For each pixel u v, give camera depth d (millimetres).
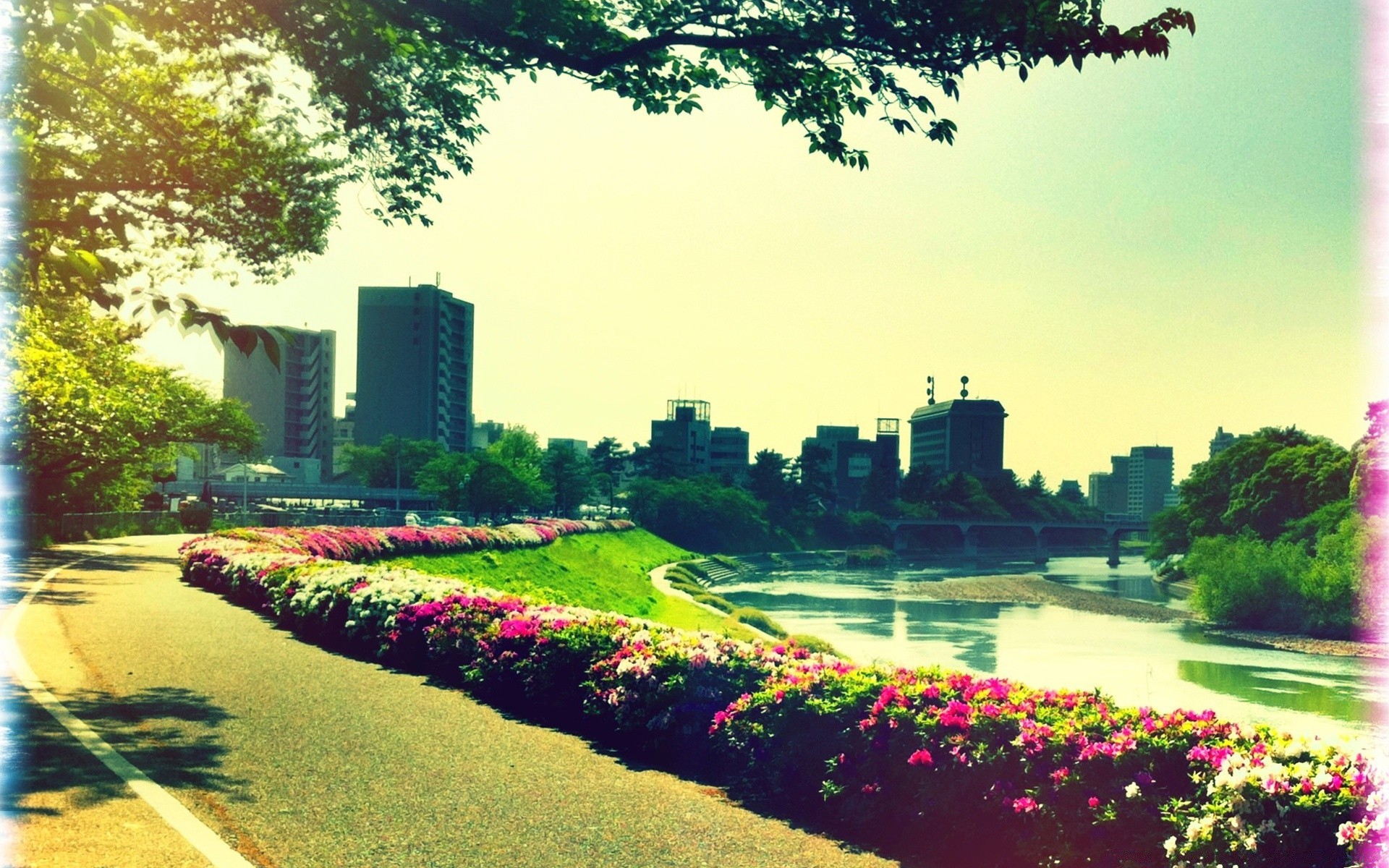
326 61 10078
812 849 7145
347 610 15789
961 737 7371
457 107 11312
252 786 7734
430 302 180250
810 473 183250
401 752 9164
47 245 4191
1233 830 5801
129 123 12344
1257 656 48312
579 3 8781
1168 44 7473
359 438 180750
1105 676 41438
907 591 92000
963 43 7910
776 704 8695
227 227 18125
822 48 8281
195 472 123000
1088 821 6504
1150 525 106938
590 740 10328
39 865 5754
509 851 6695
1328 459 85812
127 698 10625
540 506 125000
